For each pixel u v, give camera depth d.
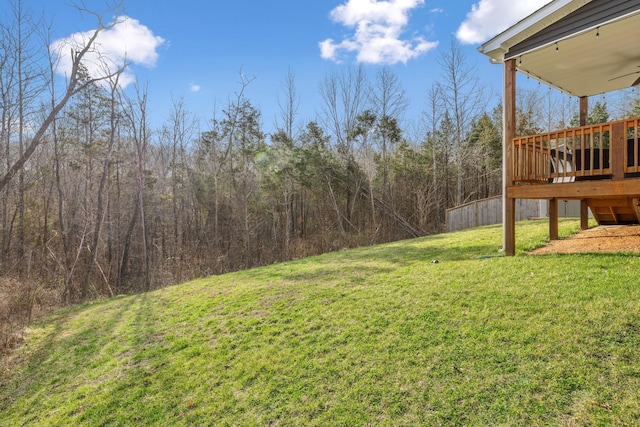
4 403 3.79
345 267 7.27
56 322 6.59
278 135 19.58
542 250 6.00
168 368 3.89
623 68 6.46
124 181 17.94
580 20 5.06
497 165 22.33
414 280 5.17
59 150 15.45
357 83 20.66
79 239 15.33
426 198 20.45
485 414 2.31
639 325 2.84
